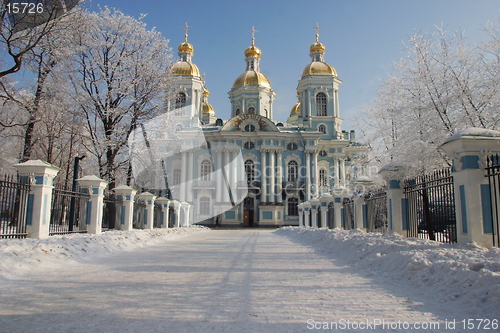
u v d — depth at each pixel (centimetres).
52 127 2502
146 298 556
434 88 1531
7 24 1741
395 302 541
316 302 540
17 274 727
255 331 414
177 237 2045
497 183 843
